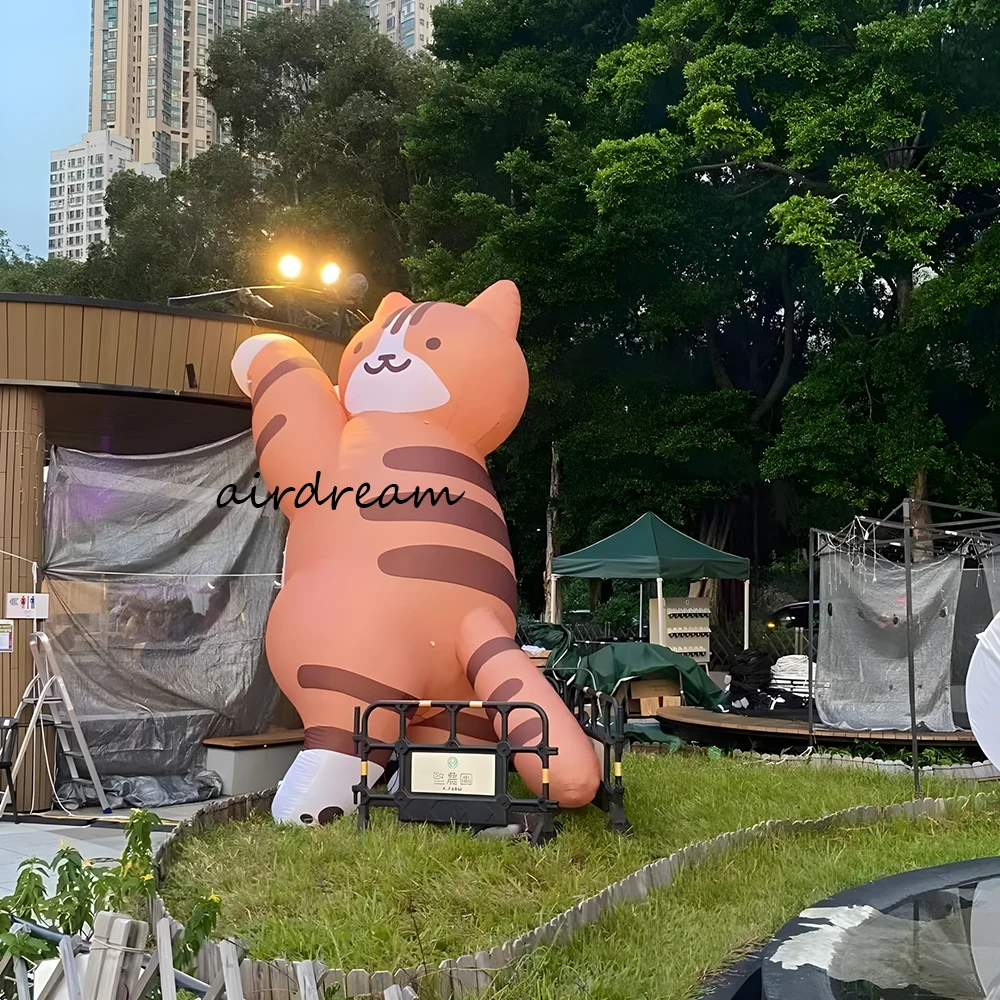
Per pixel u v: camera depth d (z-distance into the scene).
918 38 14.64
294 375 8.38
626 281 20.69
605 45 22.83
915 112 15.51
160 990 3.17
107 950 3.08
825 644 11.55
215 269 29.48
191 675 9.77
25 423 8.95
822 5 16.25
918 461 16.73
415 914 5.09
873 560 11.54
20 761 8.48
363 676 7.14
